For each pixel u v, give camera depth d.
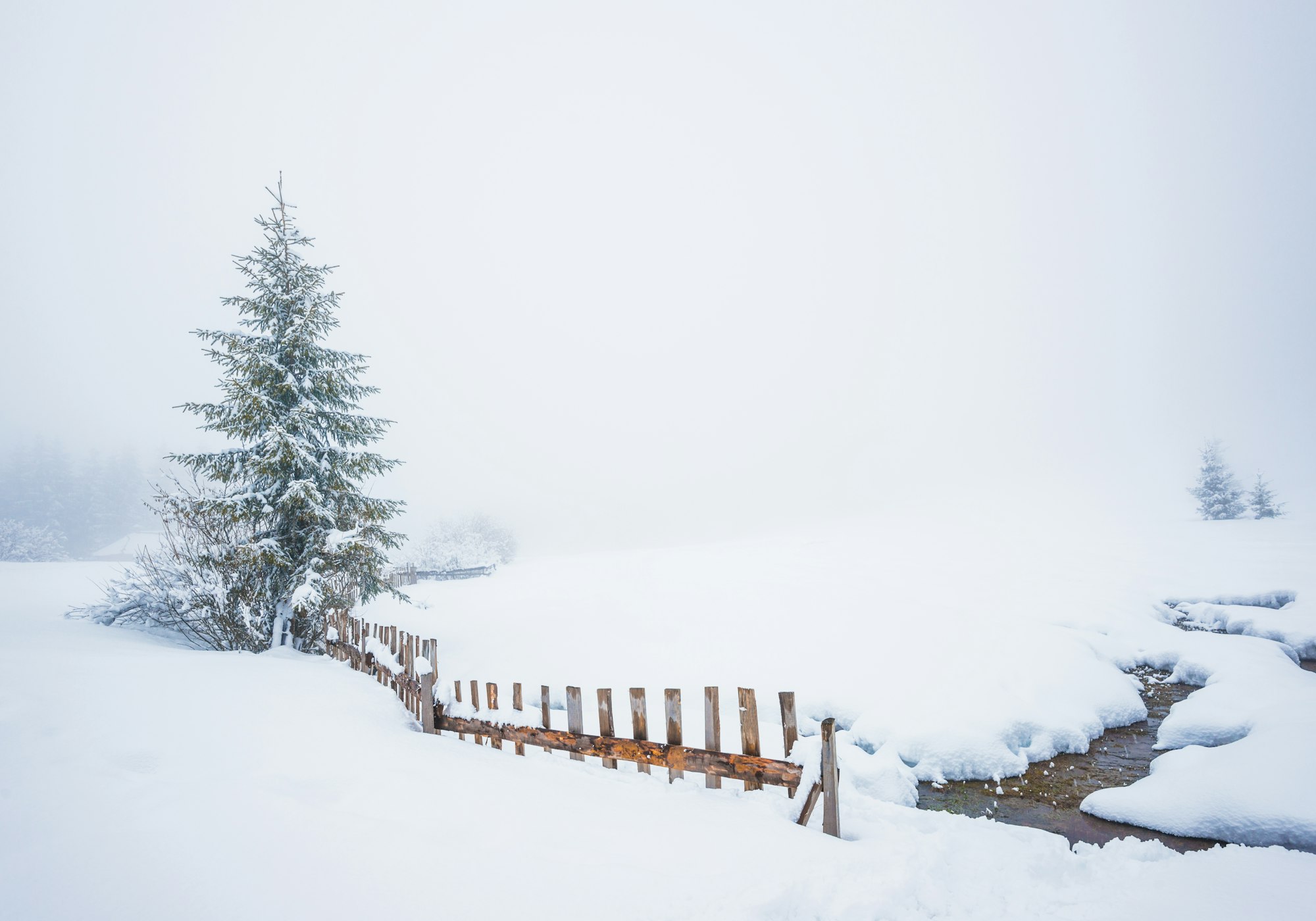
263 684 7.05
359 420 11.68
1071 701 8.38
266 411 10.37
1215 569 17.22
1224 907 3.41
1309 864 3.99
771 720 8.30
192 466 10.32
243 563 10.17
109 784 4.13
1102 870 4.03
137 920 2.84
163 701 5.90
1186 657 10.19
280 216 11.43
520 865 3.39
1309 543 21.88
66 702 5.50
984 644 10.38
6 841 3.39
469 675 10.25
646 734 5.18
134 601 10.36
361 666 8.83
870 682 9.04
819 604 14.44
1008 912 3.34
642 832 3.90
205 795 4.07
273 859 3.37
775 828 4.03
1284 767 5.42
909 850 3.84
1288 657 10.06
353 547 10.48
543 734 5.68
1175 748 7.35
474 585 25.30
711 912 2.96
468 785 4.53
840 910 3.11
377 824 3.83
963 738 7.31
